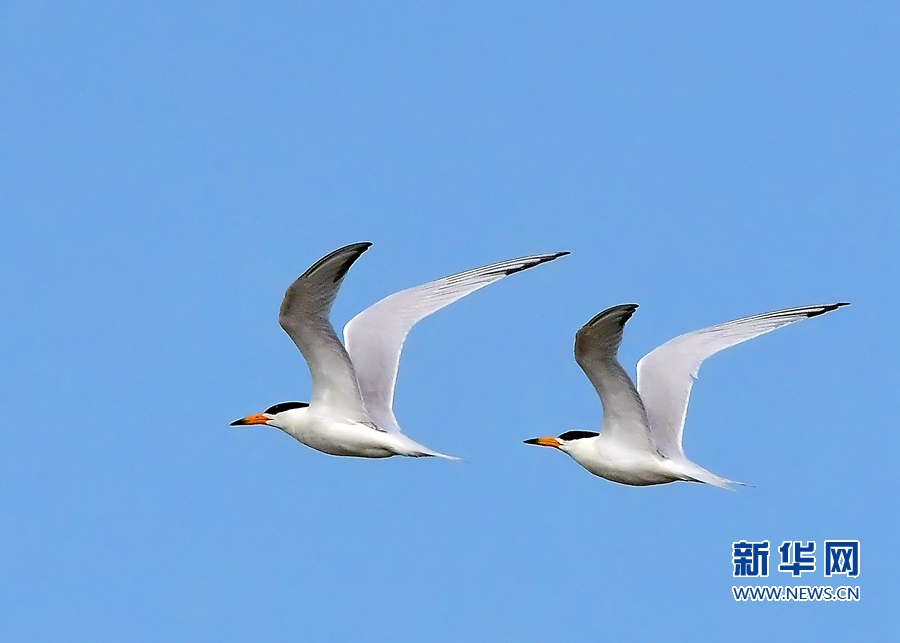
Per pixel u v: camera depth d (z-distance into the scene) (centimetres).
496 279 2333
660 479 2317
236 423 2325
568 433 2391
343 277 2127
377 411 2295
